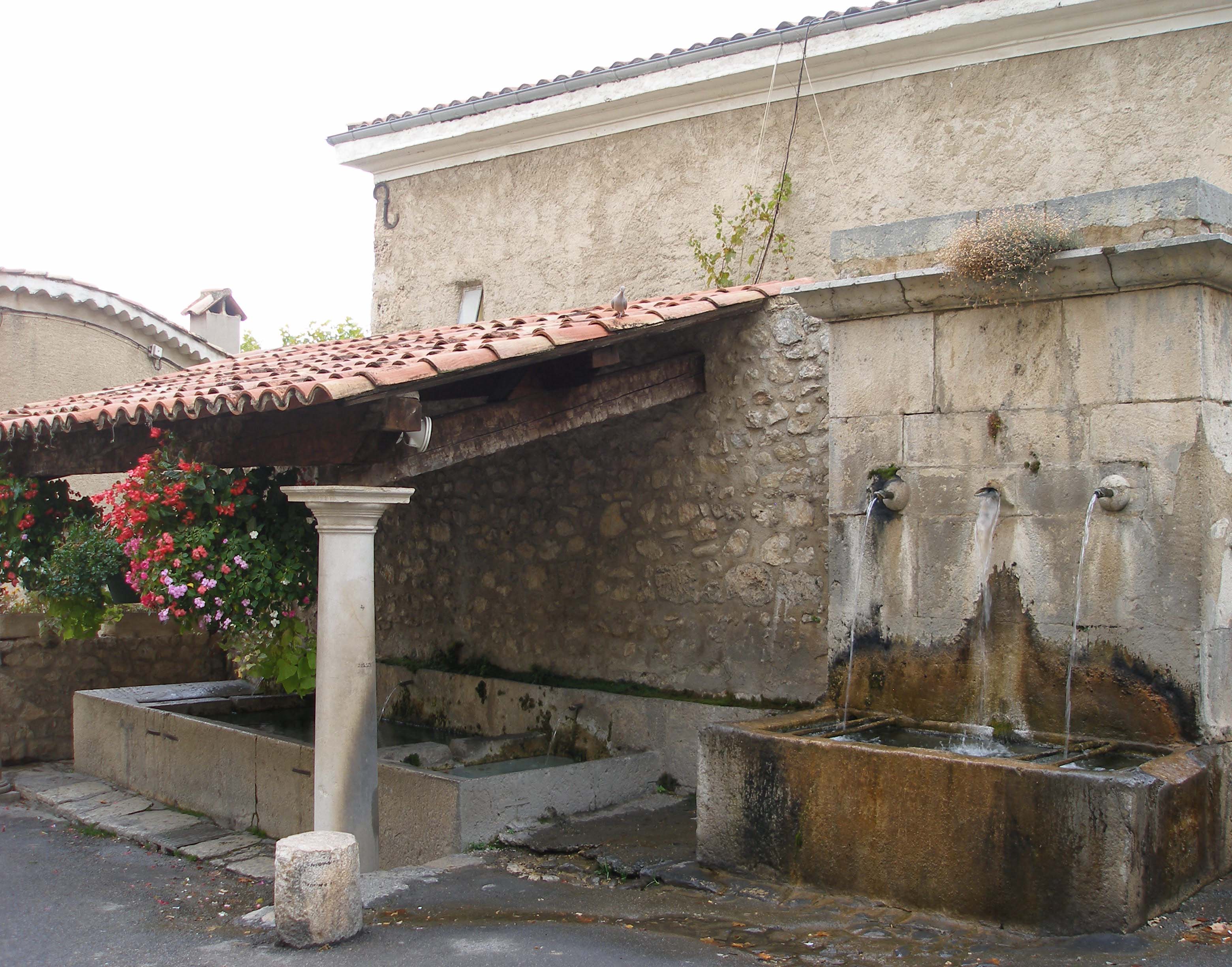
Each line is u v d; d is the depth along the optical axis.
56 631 8.41
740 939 3.70
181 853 5.80
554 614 6.79
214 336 14.97
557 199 7.78
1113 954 3.27
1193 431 3.95
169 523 4.94
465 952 3.69
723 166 6.94
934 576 4.59
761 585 5.81
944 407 4.59
